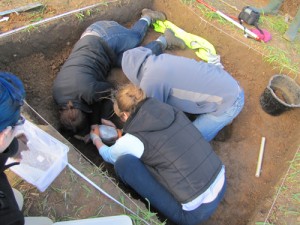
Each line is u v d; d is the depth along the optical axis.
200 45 3.00
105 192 1.82
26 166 1.60
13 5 2.64
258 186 2.38
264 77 2.84
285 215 1.97
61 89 2.27
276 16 3.24
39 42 2.64
